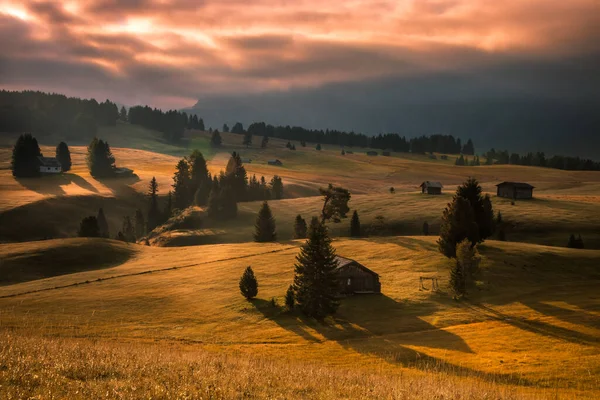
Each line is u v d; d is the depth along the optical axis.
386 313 59.62
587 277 72.25
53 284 75.44
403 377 32.34
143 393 17.30
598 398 31.41
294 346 47.81
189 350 43.66
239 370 24.47
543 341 47.03
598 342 46.19
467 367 39.69
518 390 32.56
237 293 68.62
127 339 47.81
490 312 58.28
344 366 39.88
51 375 18.62
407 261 82.56
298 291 60.84
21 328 49.66
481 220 92.44
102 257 98.38
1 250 95.44
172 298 67.19
